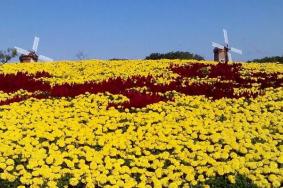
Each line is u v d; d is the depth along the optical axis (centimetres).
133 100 1460
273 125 1230
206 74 2002
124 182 994
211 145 1100
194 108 1393
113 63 2291
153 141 1140
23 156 1075
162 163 1041
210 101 1487
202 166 1019
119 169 1022
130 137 1170
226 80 1875
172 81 1819
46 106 1427
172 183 958
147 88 1688
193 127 1202
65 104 1455
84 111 1380
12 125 1255
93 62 2342
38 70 2116
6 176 998
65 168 1037
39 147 1130
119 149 1121
